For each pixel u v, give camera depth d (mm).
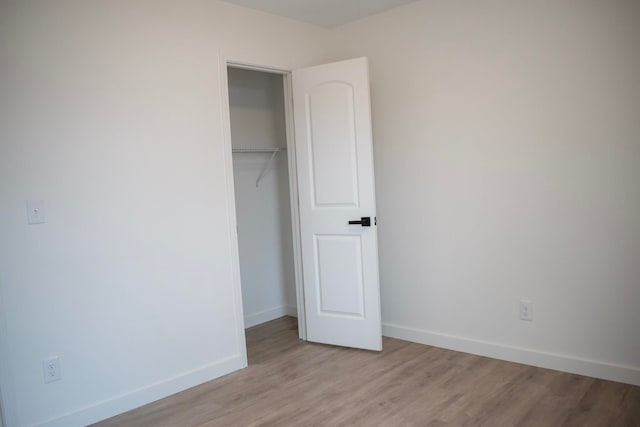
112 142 2598
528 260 2963
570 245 2793
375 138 3648
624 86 2541
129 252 2674
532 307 2969
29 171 2314
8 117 2246
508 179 2998
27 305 2318
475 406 2504
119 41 2613
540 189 2877
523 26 2859
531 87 2859
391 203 3604
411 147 3451
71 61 2439
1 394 2236
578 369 2816
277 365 3230
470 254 3217
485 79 3043
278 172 4395
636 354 2617
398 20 3434
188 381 2932
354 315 3445
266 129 4309
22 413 2311
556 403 2488
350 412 2516
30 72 2311
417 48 3352
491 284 3135
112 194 2602
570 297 2818
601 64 2604
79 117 2477
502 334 3117
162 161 2809
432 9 3248
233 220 3170
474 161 3139
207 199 3031
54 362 2404
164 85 2811
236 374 3115
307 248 3586
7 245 2254
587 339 2777
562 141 2770
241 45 3223
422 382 2828
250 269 4203
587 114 2670
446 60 3213
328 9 3402
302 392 2789
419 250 3477
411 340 3570
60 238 2420
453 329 3352
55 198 2398
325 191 3459
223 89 3107
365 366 3125
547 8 2760
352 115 3318
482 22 3025
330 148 3410
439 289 3395
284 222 4418
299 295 3744
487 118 3057
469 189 3180
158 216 2793
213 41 3057
